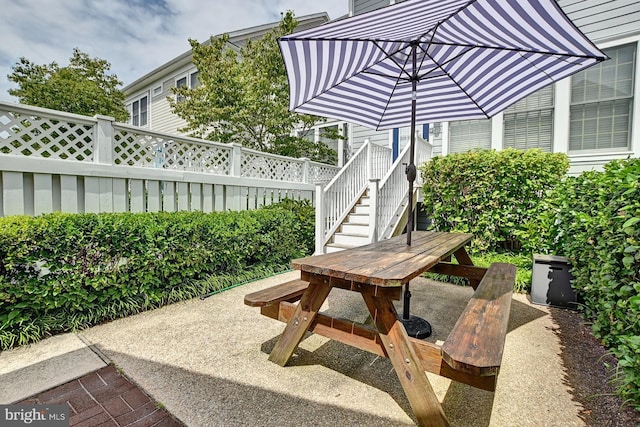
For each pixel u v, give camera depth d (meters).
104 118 4.27
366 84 3.62
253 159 6.54
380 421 1.82
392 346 1.88
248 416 1.85
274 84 8.68
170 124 13.05
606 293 2.48
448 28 2.60
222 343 2.78
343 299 3.99
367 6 8.11
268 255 5.36
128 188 4.59
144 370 2.34
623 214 2.23
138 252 3.58
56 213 3.41
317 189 5.63
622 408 1.91
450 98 3.82
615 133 5.24
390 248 2.88
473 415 1.88
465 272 3.79
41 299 2.89
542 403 1.99
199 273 4.29
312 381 2.21
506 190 5.04
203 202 5.57
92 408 1.91
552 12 2.04
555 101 5.65
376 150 7.41
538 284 3.81
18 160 3.54
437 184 5.62
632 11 5.07
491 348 1.52
